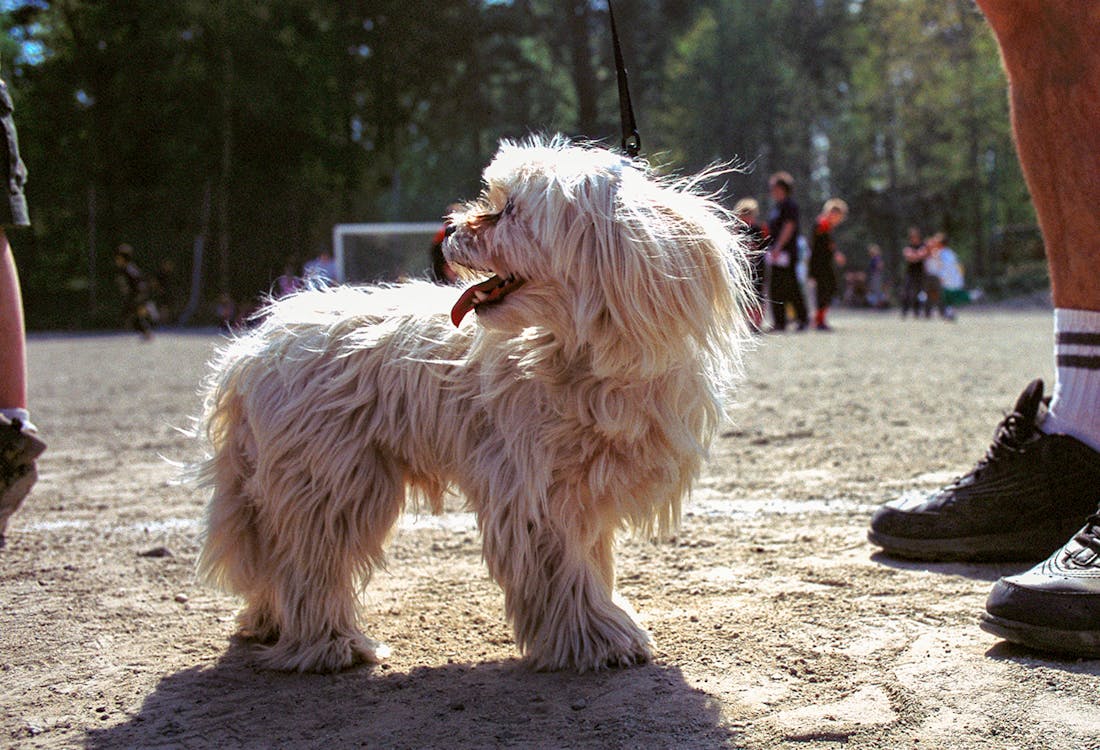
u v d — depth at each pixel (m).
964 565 3.56
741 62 49.53
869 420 7.21
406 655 2.96
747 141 49.88
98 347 23.02
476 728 2.38
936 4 45.50
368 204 51.25
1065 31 3.19
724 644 2.88
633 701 2.50
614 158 2.77
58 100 40.56
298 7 43.50
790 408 8.02
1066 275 3.38
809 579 3.47
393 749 2.28
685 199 2.71
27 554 4.09
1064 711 2.32
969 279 43.53
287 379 2.94
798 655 2.77
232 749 2.32
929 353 13.43
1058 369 3.50
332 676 2.80
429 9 46.84
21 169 3.47
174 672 2.85
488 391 2.75
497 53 50.09
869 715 2.35
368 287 3.26
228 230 39.34
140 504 5.09
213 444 3.16
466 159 51.44
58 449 7.12
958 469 5.31
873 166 56.38
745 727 2.32
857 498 4.71
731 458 5.87
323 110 42.66
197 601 3.49
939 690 2.47
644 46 50.16
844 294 44.84
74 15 40.84
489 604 3.40
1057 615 2.61
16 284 3.44
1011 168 47.28
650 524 2.93
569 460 2.71
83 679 2.79
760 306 3.01
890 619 3.02
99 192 40.12
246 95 39.72
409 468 3.05
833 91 57.53
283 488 2.89
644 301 2.55
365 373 2.93
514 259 2.60
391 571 3.79
